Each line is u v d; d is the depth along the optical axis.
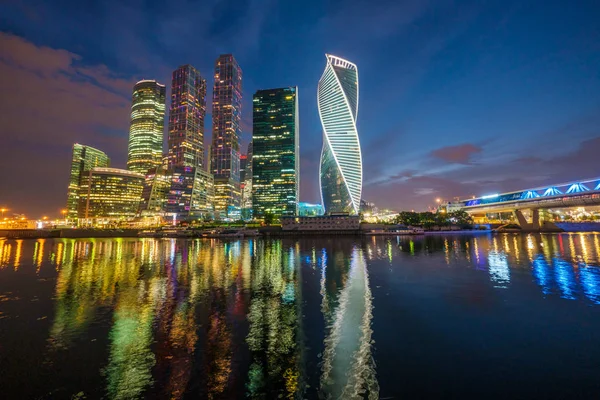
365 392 13.86
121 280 41.22
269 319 24.12
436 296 30.80
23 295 32.53
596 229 172.50
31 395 13.77
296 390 14.08
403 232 163.62
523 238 125.62
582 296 30.31
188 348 18.72
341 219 180.75
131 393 13.91
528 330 21.12
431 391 13.85
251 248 96.75
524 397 13.29
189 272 47.88
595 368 15.69
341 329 21.78
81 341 19.77
